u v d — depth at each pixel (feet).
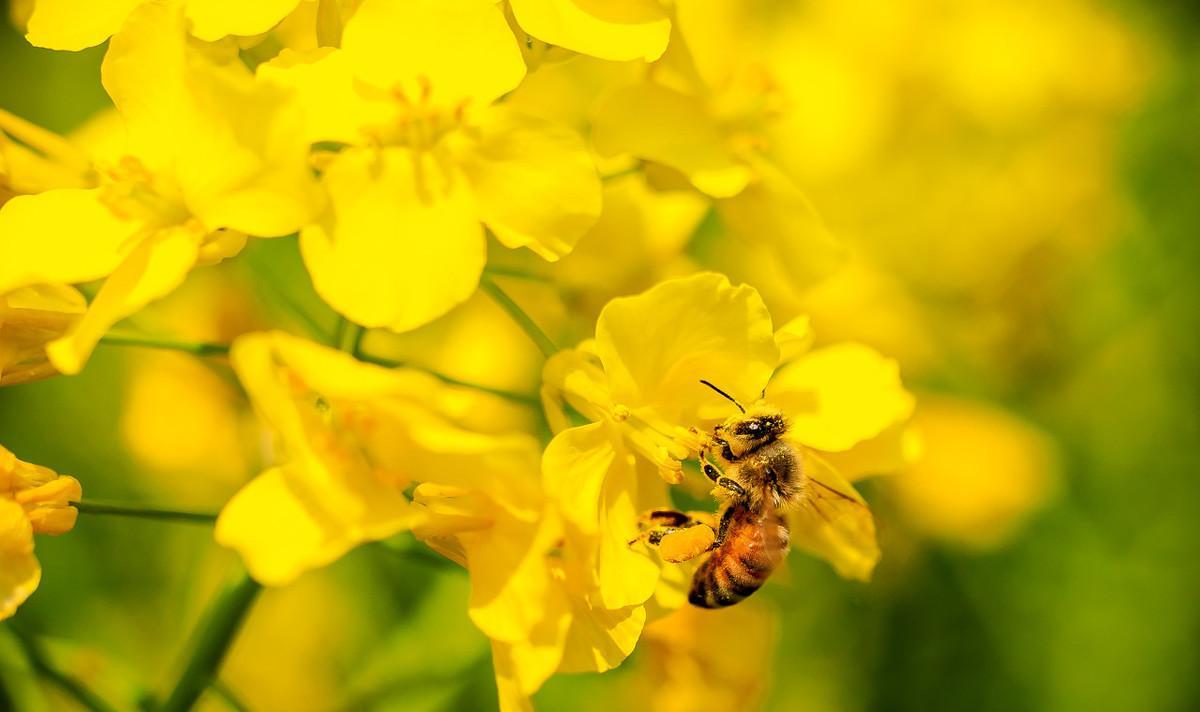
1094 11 1.00
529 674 0.65
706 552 0.71
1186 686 0.87
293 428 0.63
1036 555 0.87
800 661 0.86
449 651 0.77
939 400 0.87
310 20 0.69
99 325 0.64
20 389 0.86
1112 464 0.88
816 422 0.69
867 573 0.71
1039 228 0.89
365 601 0.84
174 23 0.65
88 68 0.90
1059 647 0.87
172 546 0.85
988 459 0.86
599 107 0.70
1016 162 0.91
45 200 0.66
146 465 0.84
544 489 0.65
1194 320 0.89
